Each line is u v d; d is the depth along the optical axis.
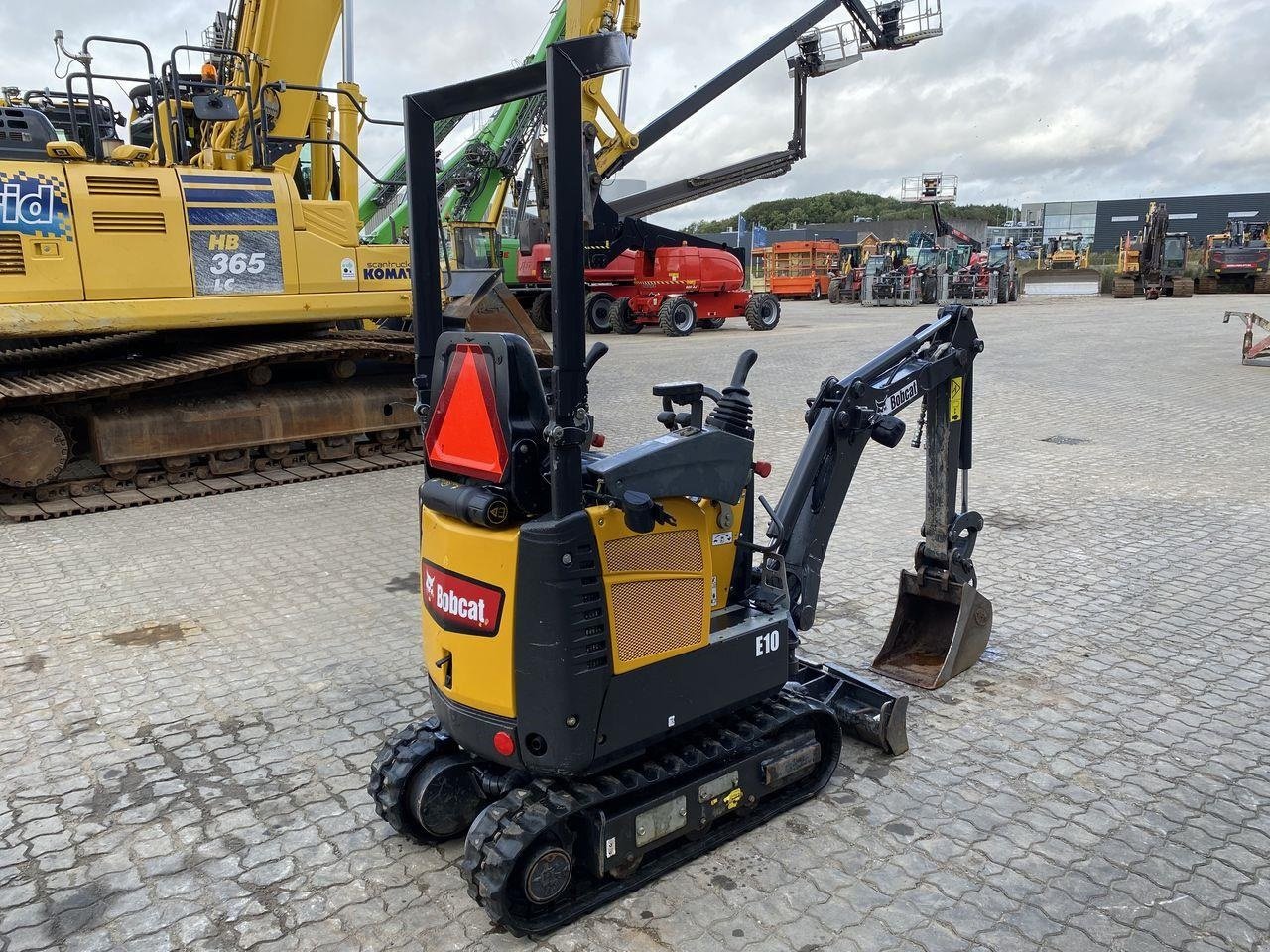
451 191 21.34
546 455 2.92
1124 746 4.07
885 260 34.75
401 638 5.41
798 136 24.97
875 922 3.02
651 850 3.28
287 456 9.68
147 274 8.55
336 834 3.58
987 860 3.32
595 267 22.64
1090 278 44.84
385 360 10.38
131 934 3.06
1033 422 11.22
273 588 6.23
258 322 9.22
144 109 10.08
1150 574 6.15
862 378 4.02
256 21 9.97
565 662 2.84
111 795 3.86
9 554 7.00
